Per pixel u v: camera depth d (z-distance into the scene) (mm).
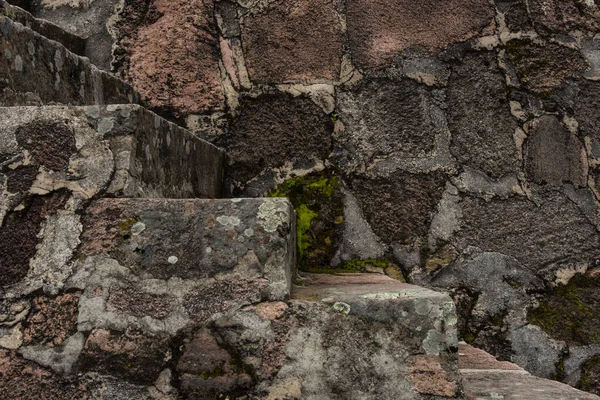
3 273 1193
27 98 1445
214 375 1116
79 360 1148
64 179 1232
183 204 1195
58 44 1596
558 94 2217
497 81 2221
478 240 2115
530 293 2080
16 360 1159
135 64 2244
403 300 1114
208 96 2215
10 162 1238
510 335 2051
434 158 2164
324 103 2197
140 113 1309
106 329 1155
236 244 1166
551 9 2268
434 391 1073
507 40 2244
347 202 2139
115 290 1170
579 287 2084
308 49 2238
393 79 2219
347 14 2262
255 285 1146
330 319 1117
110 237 1193
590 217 2135
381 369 1091
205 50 2246
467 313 2070
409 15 2264
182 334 1139
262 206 1182
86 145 1249
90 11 2311
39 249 1202
